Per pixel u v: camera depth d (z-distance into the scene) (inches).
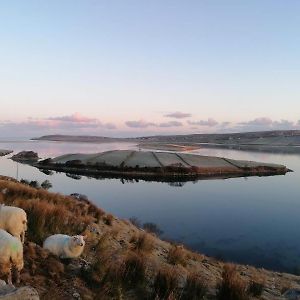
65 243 418.9
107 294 355.6
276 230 1161.4
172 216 1363.2
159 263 513.0
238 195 1939.0
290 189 2199.8
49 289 331.9
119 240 587.5
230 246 961.5
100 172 3038.9
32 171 2928.2
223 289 411.8
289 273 759.1
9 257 304.7
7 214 396.5
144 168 3117.6
